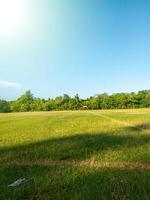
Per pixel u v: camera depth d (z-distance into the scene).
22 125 24.30
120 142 12.20
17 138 14.45
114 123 23.67
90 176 6.67
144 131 16.89
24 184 6.29
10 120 33.69
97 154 9.42
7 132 17.89
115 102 118.94
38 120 32.16
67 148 10.79
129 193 5.52
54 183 6.28
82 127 20.31
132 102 118.25
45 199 5.43
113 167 7.55
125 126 20.52
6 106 132.88
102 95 127.75
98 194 5.55
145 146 11.14
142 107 117.94
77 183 6.24
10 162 8.52
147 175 6.58
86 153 9.55
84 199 5.36
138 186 5.84
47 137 14.64
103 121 26.83
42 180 6.52
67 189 5.93
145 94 121.31
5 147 11.59
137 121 25.91
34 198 5.57
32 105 127.06
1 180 6.65
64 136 14.95
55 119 33.47
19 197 5.61
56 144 11.99
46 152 10.01
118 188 5.78
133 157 8.80
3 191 5.89
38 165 8.03
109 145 11.41
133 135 14.74
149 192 5.49
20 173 7.21
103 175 6.73
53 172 7.17
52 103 124.81
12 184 6.27
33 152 10.06
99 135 14.98
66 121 28.75
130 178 6.38
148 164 7.88
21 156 9.38
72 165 7.92
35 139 13.92
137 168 7.39
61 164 8.10
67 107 123.06
